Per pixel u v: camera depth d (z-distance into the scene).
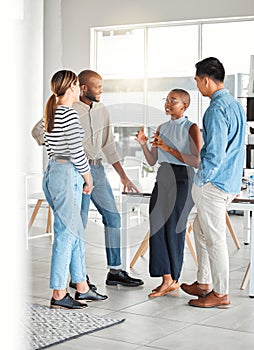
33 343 3.01
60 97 3.39
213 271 3.85
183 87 9.15
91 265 5.32
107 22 9.34
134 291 4.37
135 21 9.14
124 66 9.55
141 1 9.08
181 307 3.90
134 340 3.18
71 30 9.62
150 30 9.33
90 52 9.51
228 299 3.90
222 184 3.61
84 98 3.37
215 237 3.74
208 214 3.69
